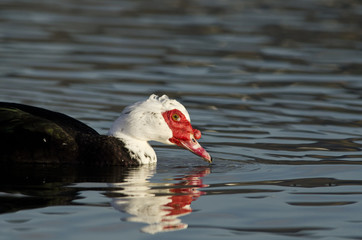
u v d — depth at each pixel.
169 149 12.84
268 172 11.05
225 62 20.86
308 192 9.82
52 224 8.12
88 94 16.70
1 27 24.78
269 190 9.91
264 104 16.28
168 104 11.70
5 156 11.14
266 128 14.23
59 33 24.28
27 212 8.55
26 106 11.97
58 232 7.86
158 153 12.48
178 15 28.47
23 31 24.27
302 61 21.30
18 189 9.62
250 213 8.80
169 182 10.31
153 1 31.88
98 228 8.03
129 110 11.76
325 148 12.73
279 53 22.30
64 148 11.26
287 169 11.26
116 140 11.55
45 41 22.89
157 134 11.60
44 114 11.84
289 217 8.66
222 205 9.11
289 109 15.86
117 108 15.54
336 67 20.62
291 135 13.71
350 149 12.66
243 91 17.53
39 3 30.31
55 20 26.69
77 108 15.39
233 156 12.20
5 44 22.08
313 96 17.16
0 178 10.20
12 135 11.20
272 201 9.34
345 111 15.70
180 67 20.02
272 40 24.27
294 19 28.20
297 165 11.54
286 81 18.73
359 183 10.34
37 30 24.58
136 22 26.84
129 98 16.42
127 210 8.75
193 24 26.75
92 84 17.72
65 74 18.69
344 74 19.72
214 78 18.86
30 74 18.53
